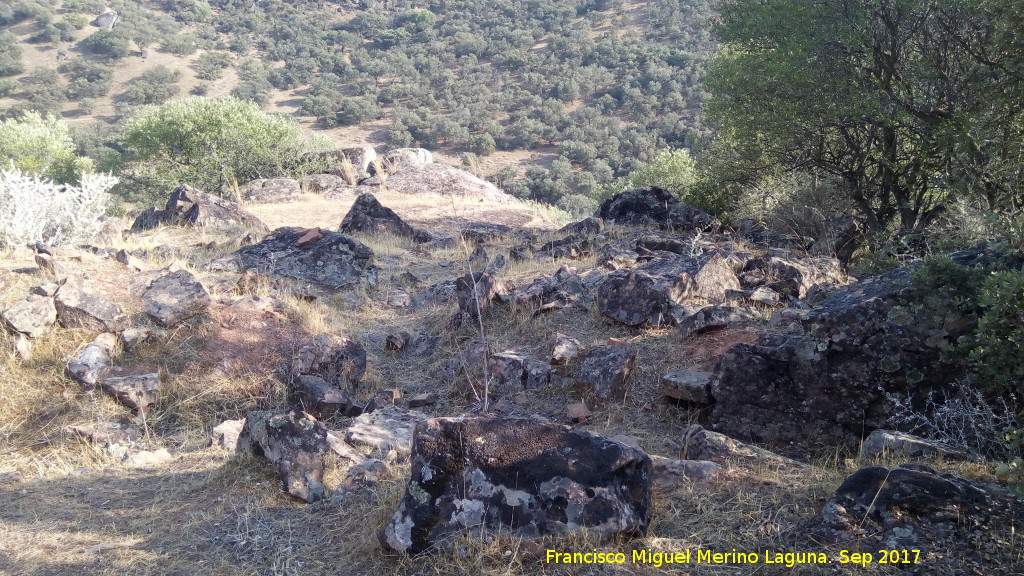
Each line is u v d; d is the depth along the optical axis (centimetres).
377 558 343
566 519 337
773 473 399
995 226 538
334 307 856
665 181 2095
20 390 573
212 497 432
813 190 1209
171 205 1488
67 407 571
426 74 10200
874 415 468
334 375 661
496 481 346
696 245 968
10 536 390
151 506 430
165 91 9788
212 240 1238
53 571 350
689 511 366
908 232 1016
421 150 2578
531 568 320
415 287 982
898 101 1048
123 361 618
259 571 346
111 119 9131
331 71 11031
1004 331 411
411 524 340
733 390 508
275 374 645
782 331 593
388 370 710
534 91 8706
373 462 451
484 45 11125
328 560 352
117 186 3238
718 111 1361
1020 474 355
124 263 795
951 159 1030
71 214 1048
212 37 12538
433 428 361
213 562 355
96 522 409
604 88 8488
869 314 470
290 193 2027
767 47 1227
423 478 349
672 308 689
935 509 324
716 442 434
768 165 1437
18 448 534
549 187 4316
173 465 508
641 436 521
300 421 458
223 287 822
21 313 610
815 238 1186
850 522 328
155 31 11944
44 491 462
